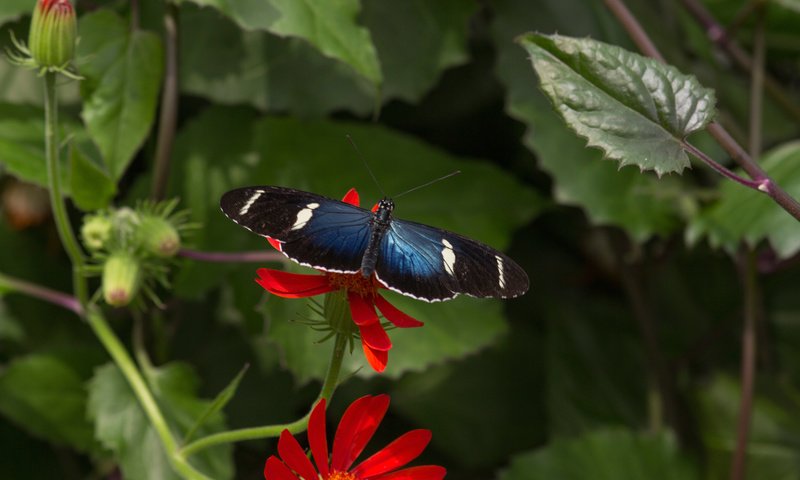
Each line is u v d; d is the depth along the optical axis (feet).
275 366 2.29
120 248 2.00
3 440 2.26
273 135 2.25
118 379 2.07
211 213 2.22
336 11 2.01
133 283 1.98
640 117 1.78
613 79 1.78
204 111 2.25
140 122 2.03
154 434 2.06
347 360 2.12
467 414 2.35
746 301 2.19
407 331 2.17
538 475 2.25
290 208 1.81
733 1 2.37
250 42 2.23
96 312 2.06
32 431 2.18
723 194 2.20
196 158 2.23
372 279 1.79
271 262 2.21
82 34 2.02
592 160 2.23
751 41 2.39
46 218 2.27
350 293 1.79
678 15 2.33
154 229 1.98
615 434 2.27
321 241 1.79
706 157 1.78
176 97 2.08
